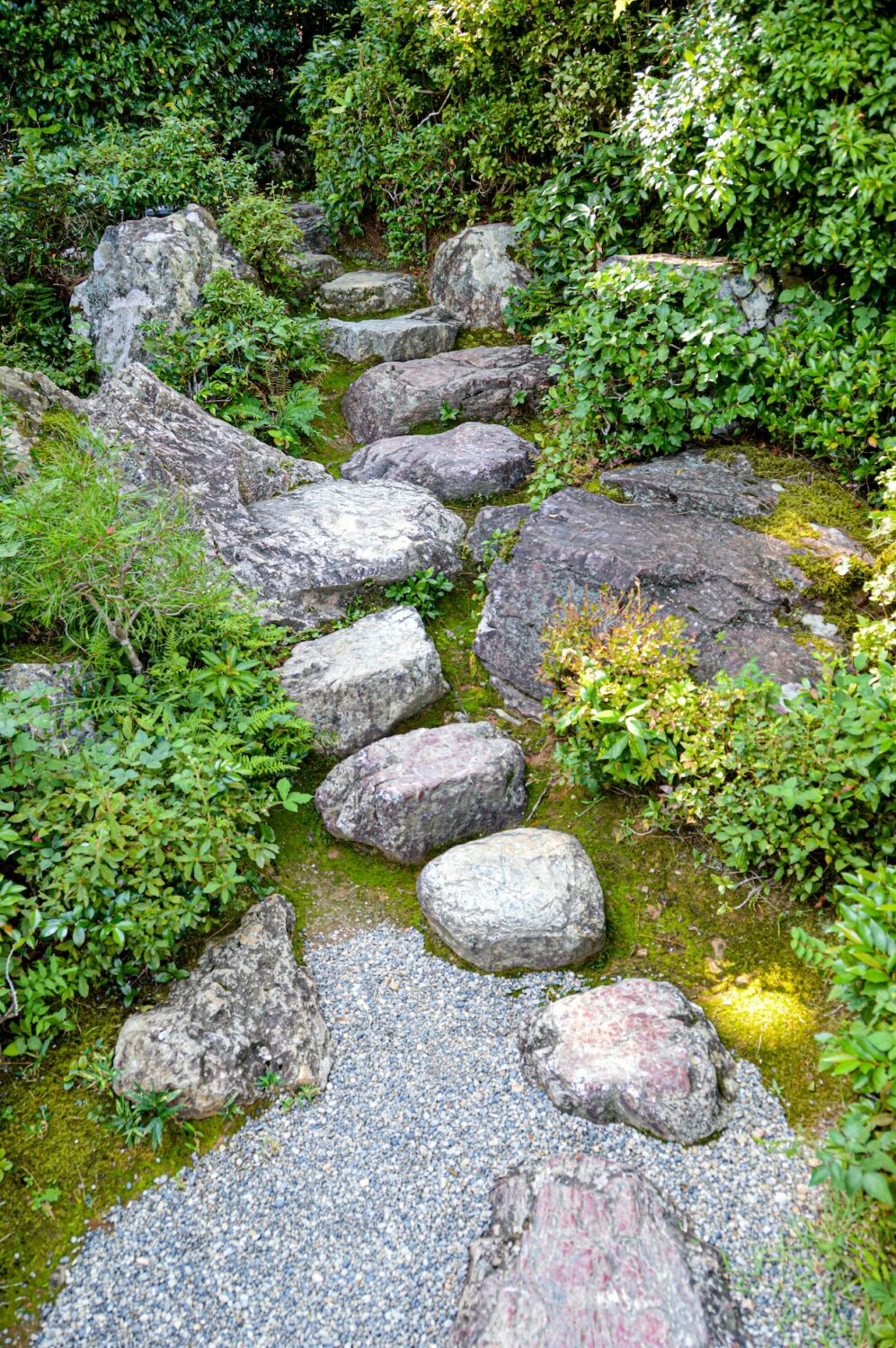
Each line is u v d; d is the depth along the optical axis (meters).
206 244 6.30
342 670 3.98
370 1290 2.32
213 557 4.39
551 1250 2.23
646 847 3.46
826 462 4.81
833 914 3.08
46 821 2.95
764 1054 2.78
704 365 4.67
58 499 3.67
